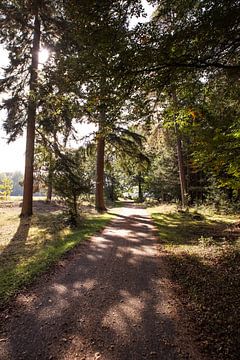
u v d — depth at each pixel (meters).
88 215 17.59
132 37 4.17
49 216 16.53
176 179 28.47
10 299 5.07
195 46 4.41
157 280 6.07
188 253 8.05
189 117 7.32
